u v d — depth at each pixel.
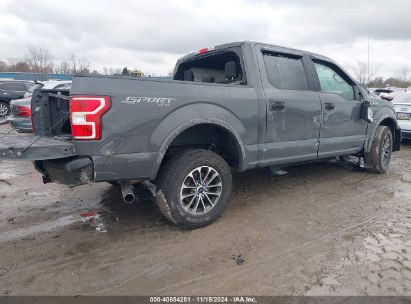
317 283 2.51
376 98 5.57
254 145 3.77
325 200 4.33
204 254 2.95
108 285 2.51
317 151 4.50
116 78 2.87
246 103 3.62
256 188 4.84
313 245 3.09
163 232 3.39
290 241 3.18
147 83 3.01
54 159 2.92
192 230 3.43
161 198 3.28
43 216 3.86
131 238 3.27
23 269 2.72
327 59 4.76
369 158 5.53
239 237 3.27
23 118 7.29
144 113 2.97
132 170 3.00
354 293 2.39
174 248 3.06
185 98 3.20
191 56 4.71
